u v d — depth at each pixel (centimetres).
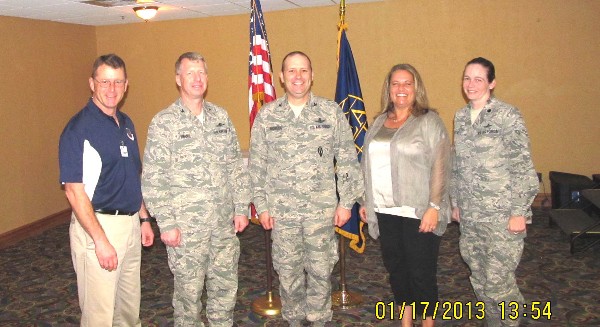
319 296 297
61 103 659
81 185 244
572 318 337
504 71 616
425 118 268
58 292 420
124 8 577
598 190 493
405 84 269
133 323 288
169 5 571
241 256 489
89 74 714
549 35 599
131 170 266
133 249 272
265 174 292
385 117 287
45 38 631
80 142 244
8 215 571
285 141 281
